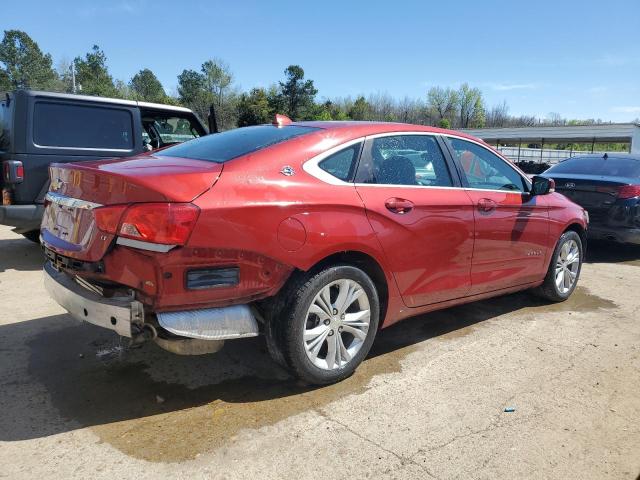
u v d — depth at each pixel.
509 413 3.18
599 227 7.60
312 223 3.12
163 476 2.52
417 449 2.79
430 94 79.06
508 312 5.09
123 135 6.75
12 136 5.93
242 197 2.90
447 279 4.01
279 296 3.16
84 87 69.88
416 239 3.68
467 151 4.35
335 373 3.41
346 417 3.08
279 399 3.26
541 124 86.25
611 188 7.52
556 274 5.25
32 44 71.12
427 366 3.80
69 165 3.30
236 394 3.31
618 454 2.81
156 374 3.55
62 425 2.92
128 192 2.77
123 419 3.00
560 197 5.31
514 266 4.64
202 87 62.75
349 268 3.34
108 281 2.87
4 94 6.36
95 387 3.36
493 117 87.06
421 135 4.02
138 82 82.75
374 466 2.64
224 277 2.87
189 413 3.08
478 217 4.14
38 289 5.34
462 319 4.85
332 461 2.67
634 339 4.45
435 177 3.98
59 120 6.23
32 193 6.04
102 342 4.04
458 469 2.64
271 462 2.64
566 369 3.82
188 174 2.86
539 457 2.76
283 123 3.86
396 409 3.18
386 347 4.14
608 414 3.21
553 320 4.89
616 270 7.13
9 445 2.72
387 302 3.67
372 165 3.58
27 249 7.20
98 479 2.48
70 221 3.12
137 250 2.71
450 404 3.26
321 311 3.29
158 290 2.72
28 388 3.32
